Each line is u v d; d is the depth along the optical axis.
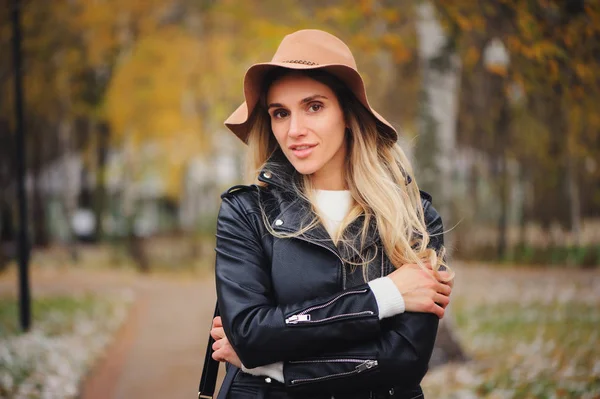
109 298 14.28
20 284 9.12
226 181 29.70
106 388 6.70
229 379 2.06
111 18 17.84
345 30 10.15
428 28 8.33
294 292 1.94
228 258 2.01
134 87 21.36
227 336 1.94
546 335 8.05
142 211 31.97
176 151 24.53
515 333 8.55
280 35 12.66
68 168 25.03
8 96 18.70
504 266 19.17
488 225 26.58
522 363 6.53
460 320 10.14
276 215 2.03
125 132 23.89
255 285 1.97
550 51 5.95
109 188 30.23
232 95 20.58
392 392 1.96
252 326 1.88
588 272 16.41
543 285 14.11
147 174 28.39
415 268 1.95
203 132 23.56
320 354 1.89
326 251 1.96
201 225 28.17
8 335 8.56
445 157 8.62
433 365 7.09
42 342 8.20
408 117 16.80
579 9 5.61
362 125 2.11
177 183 26.77
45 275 19.36
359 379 1.87
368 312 1.87
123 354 8.52
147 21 18.56
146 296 15.16
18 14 9.16
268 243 2.01
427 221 2.17
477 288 14.18
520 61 6.82
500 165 21.62
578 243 19.12
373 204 2.02
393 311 1.89
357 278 1.97
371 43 9.94
